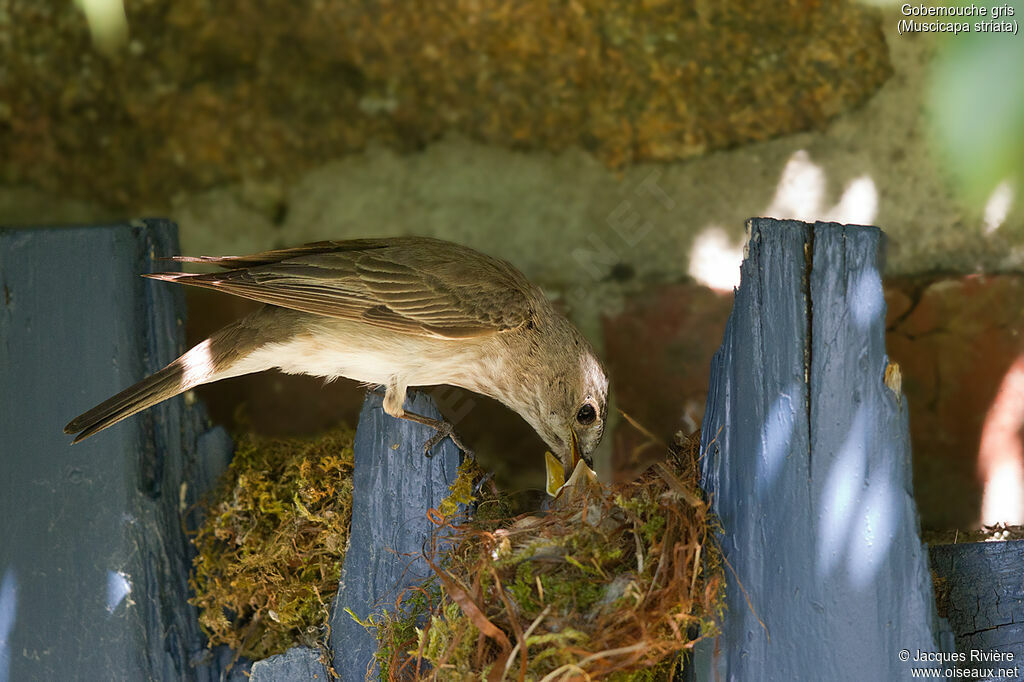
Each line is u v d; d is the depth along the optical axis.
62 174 9.46
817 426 5.80
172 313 6.91
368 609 6.54
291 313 7.63
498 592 5.79
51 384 6.65
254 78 9.46
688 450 6.61
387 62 9.35
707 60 8.73
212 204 9.55
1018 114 7.73
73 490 6.59
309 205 9.55
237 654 6.69
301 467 6.84
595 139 9.10
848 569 5.77
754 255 5.93
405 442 6.61
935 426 8.05
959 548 6.41
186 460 6.89
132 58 9.32
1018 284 8.07
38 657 6.58
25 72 9.23
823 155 8.57
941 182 8.20
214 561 6.80
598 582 5.79
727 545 6.03
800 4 8.43
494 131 9.34
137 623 6.54
